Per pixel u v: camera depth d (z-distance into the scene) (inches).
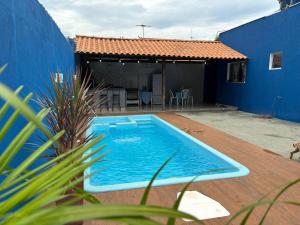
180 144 293.6
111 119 413.4
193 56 461.4
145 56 452.4
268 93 426.6
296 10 360.2
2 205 30.5
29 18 143.0
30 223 22.2
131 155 261.0
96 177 204.2
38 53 165.8
